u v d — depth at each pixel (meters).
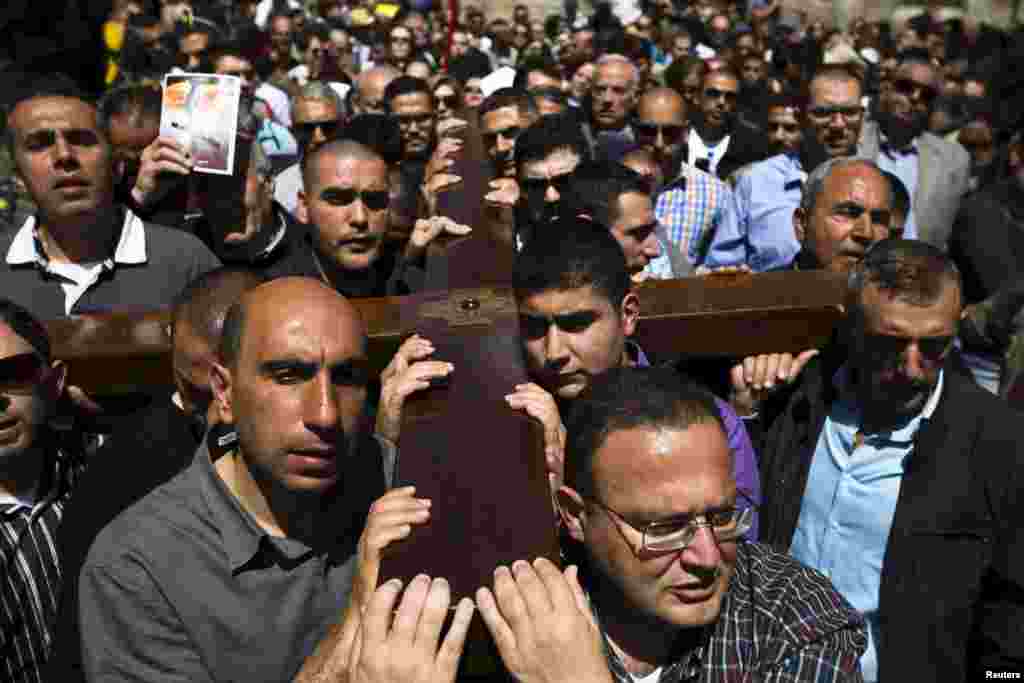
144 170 4.66
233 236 4.74
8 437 2.95
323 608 2.30
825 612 2.25
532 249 2.90
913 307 3.01
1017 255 6.47
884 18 25.55
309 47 14.10
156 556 2.23
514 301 3.06
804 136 7.39
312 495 2.25
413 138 7.53
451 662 1.72
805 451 3.37
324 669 1.94
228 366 2.26
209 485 2.30
